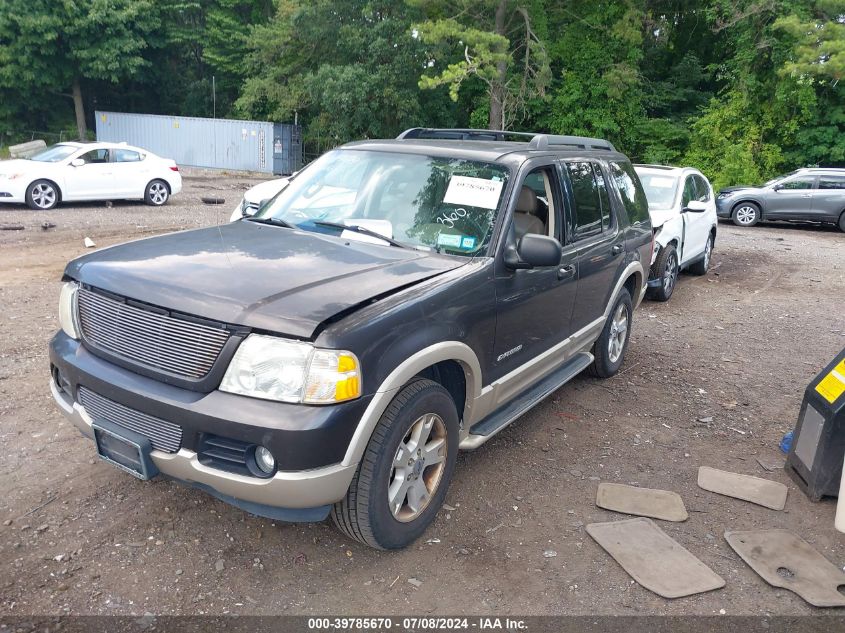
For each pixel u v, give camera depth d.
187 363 2.92
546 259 3.65
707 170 27.39
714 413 5.46
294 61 33.69
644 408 5.49
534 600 3.10
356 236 3.95
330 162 4.65
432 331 3.26
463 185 4.08
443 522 3.68
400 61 28.78
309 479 2.80
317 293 3.03
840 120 26.19
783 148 27.91
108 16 34.81
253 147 33.81
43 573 3.08
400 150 4.48
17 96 37.31
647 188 10.09
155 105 42.66
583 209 4.98
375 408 2.96
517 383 4.27
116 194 15.81
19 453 4.11
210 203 17.84
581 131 29.97
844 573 3.41
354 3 30.20
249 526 3.52
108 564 3.17
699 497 4.11
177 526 3.48
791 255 14.16
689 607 3.10
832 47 22.12
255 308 2.87
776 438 5.03
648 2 31.19
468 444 3.78
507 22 28.55
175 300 2.95
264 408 2.78
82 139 38.16
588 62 29.67
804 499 4.15
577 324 5.00
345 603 3.01
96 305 3.24
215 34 38.59
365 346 2.91
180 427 2.89
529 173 4.27
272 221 4.25
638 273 6.07
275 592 3.05
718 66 29.64
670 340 7.57
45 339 6.16
